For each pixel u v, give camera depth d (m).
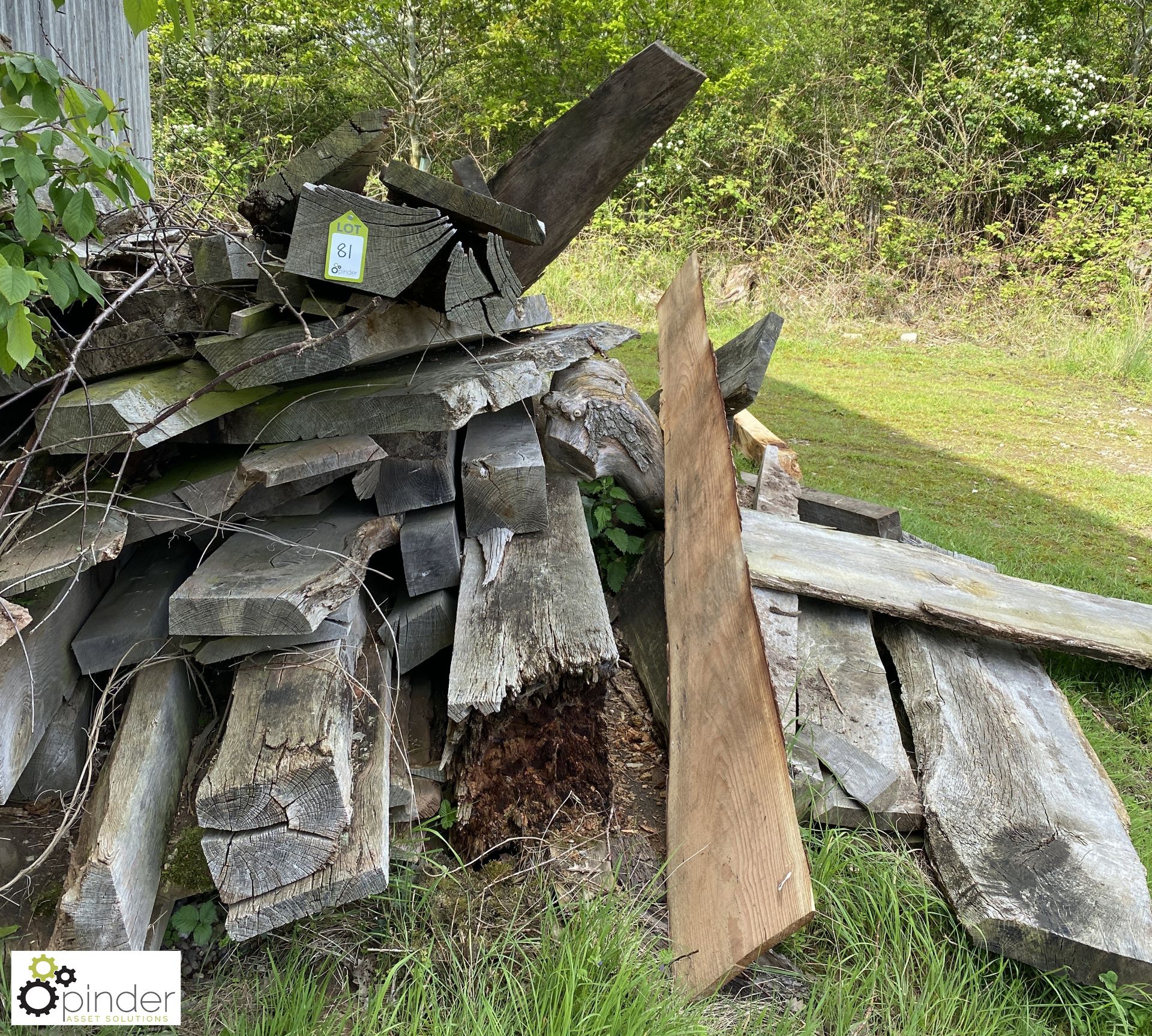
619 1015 1.80
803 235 11.95
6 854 2.05
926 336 10.59
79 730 2.21
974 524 4.98
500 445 2.96
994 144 11.44
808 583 3.10
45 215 2.15
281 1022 1.81
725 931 1.93
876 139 11.88
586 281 10.71
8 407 2.54
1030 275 10.96
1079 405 7.89
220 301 2.37
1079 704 3.25
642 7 13.80
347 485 2.70
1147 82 11.72
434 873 2.22
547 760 2.36
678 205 12.30
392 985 1.96
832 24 13.34
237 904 1.82
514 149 15.38
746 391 4.05
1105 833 2.33
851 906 2.22
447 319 2.62
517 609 2.42
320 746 1.85
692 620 2.67
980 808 2.37
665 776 2.66
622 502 3.70
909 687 2.90
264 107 13.77
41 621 2.00
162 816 2.01
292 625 2.01
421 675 2.73
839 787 2.45
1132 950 1.98
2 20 3.67
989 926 2.07
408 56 14.64
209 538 2.49
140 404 2.10
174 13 2.05
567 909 2.10
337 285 2.24
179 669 2.26
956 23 12.80
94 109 2.11
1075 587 4.14
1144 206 10.57
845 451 6.36
